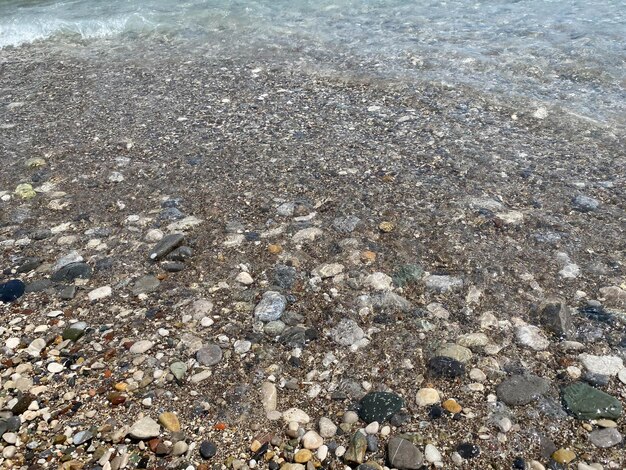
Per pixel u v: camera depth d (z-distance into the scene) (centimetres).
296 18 244
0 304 100
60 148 151
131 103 177
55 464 73
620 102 162
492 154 138
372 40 215
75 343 91
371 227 114
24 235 119
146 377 84
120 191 131
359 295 98
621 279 98
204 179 134
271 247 110
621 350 85
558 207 118
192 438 75
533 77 178
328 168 135
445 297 97
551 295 96
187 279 104
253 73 194
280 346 89
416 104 165
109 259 110
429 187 125
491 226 113
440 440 74
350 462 72
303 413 78
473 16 232
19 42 237
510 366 83
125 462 73
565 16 224
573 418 75
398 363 85
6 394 82
